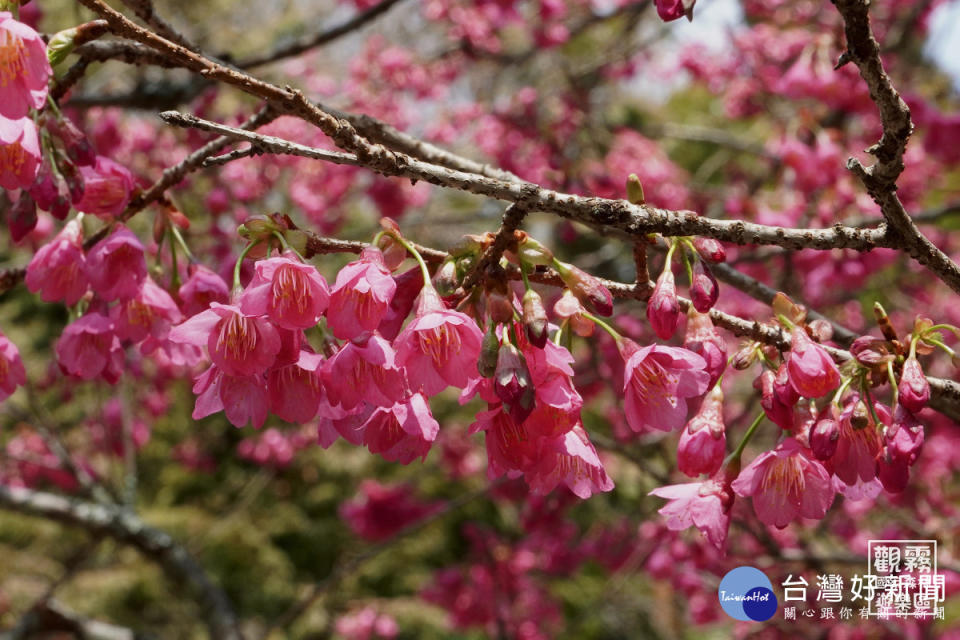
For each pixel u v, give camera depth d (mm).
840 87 4602
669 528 1596
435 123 6488
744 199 4992
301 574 9727
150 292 1965
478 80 7457
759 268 5355
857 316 6320
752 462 1562
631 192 1578
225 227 4535
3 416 6531
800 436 1544
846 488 1594
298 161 5871
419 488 9477
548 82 7238
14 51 1503
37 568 8781
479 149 6297
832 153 4477
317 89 6527
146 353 2010
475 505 9664
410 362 1369
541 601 6398
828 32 4754
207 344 1400
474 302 1452
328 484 9828
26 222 1923
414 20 7426
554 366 1380
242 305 1335
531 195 1444
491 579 5938
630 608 7551
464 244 1465
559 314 1475
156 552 4625
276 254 1522
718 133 7090
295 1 8469
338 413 1482
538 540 5875
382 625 6871
